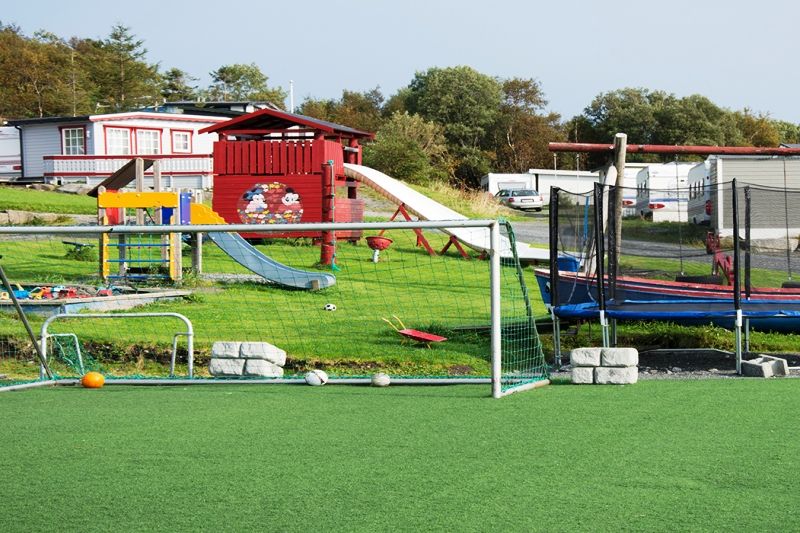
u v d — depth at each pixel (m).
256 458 6.61
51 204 36.19
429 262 25.56
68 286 19.39
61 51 95.19
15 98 80.06
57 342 13.54
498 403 9.11
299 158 29.34
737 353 12.05
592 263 14.50
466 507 5.34
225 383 10.88
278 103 107.19
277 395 9.87
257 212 29.48
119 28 92.50
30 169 48.62
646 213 16.34
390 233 30.94
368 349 13.69
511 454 6.68
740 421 7.97
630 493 5.61
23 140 48.72
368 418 8.27
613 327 14.27
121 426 7.93
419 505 5.39
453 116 88.94
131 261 21.06
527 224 41.47
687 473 6.09
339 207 28.78
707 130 94.12
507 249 26.20
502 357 13.45
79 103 81.00
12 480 6.04
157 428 7.82
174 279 20.88
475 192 50.44
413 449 6.89
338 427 7.82
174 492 5.72
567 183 61.03
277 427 7.83
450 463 6.41
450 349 13.87
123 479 6.04
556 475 6.06
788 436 7.29
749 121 106.31
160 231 10.62
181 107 55.12
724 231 15.95
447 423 7.97
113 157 45.34
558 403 9.05
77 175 45.66
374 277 22.55
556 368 12.75
